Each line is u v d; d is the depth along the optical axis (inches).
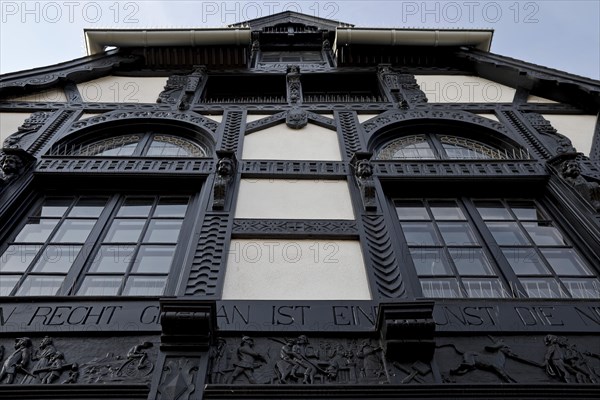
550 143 297.7
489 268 212.5
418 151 309.0
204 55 398.9
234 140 291.7
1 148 272.7
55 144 286.4
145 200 251.4
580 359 161.2
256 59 426.6
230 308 174.6
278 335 165.8
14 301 178.1
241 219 222.5
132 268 206.1
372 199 233.8
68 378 150.7
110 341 163.5
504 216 248.5
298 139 298.2
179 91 358.0
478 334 168.9
